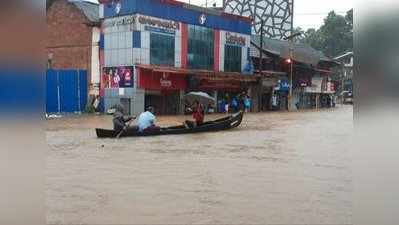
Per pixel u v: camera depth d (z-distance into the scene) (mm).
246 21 41875
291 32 56312
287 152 13734
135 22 31469
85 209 7047
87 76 33906
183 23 35062
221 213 6887
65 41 34969
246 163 11602
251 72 42562
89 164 11359
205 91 37531
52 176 9789
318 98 56812
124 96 32062
